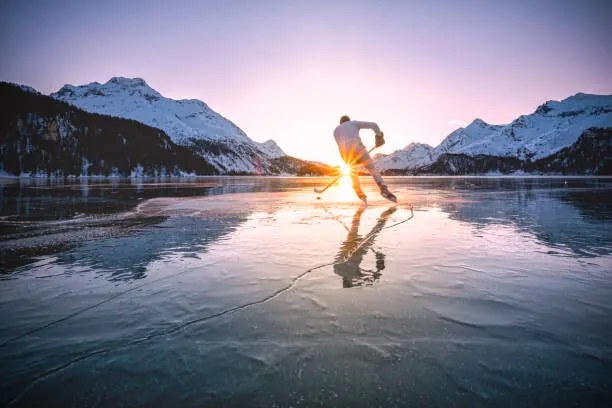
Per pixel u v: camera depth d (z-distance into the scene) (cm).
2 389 99
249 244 287
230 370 107
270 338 126
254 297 166
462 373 104
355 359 112
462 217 462
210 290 176
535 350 117
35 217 469
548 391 96
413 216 474
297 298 164
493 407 90
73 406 93
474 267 217
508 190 1233
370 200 759
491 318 142
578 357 113
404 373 105
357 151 666
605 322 139
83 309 154
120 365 111
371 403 92
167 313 149
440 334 128
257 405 92
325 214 499
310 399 94
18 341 125
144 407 92
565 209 564
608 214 496
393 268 214
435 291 174
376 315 144
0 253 261
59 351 119
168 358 114
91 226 386
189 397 95
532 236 323
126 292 175
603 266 220
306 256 246
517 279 194
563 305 157
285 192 1145
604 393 95
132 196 941
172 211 545
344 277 196
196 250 266
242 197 878
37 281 193
